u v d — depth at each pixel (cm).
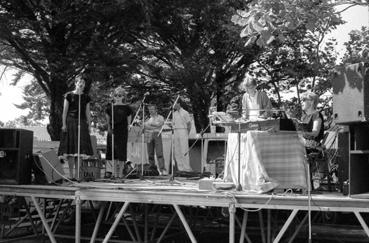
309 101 695
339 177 684
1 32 1249
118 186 709
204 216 1032
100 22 1384
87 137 799
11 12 1309
